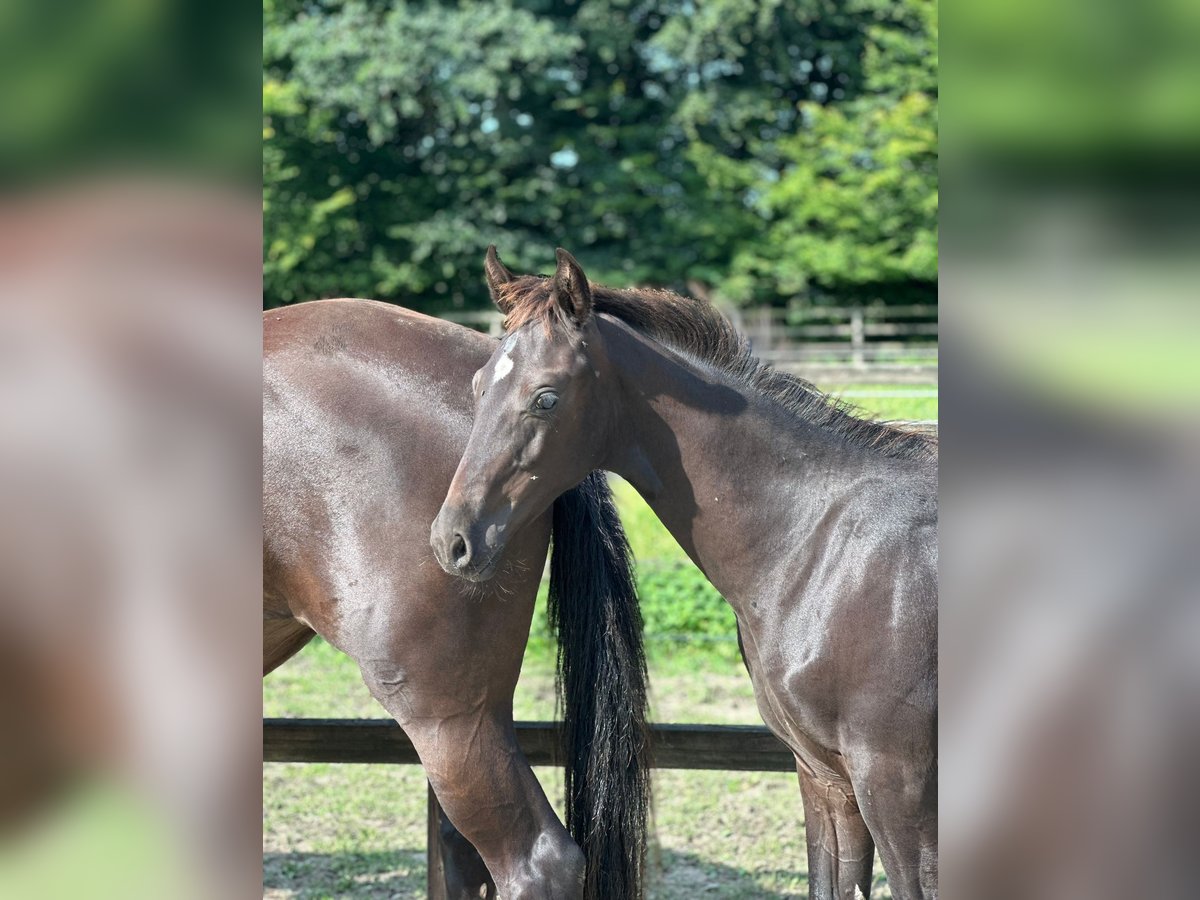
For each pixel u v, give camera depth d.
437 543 2.28
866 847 2.64
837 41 22.52
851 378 12.29
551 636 2.84
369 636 2.48
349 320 2.64
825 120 20.91
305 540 2.50
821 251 20.69
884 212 20.50
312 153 21.20
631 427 2.47
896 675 2.31
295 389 2.53
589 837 2.68
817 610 2.40
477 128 21.95
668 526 2.56
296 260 20.95
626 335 2.46
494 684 2.57
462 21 20.41
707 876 3.89
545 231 22.08
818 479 2.47
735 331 2.60
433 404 2.54
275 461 2.50
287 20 21.48
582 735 2.71
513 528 2.32
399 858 4.08
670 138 22.44
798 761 2.66
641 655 2.79
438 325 2.70
